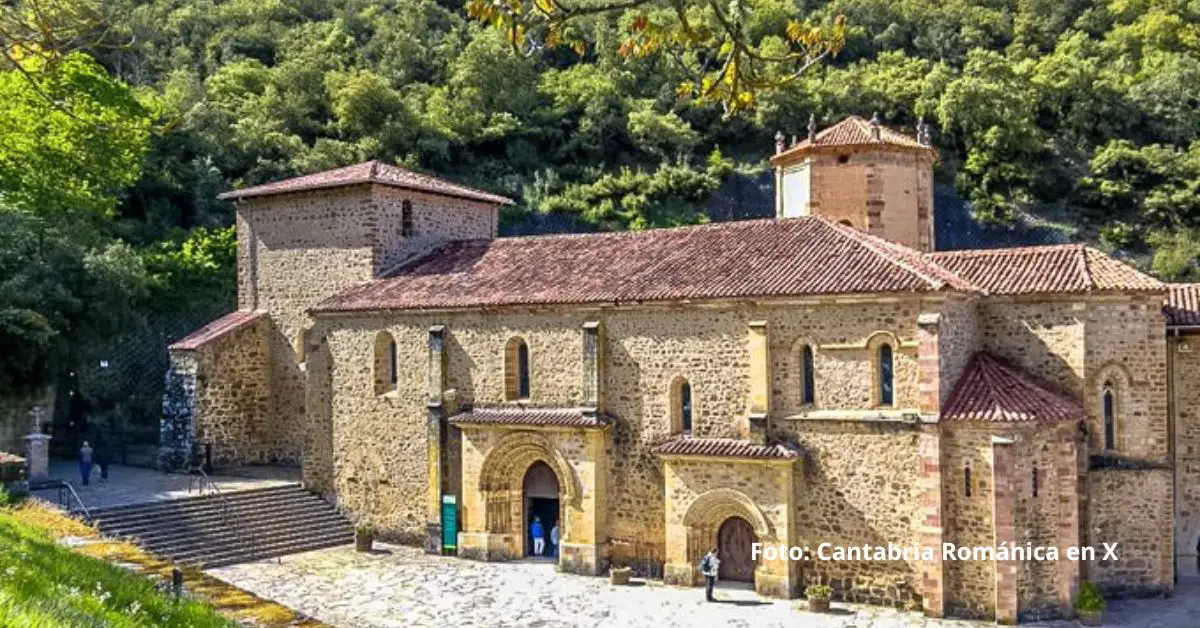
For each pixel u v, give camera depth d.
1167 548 28.59
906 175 36.59
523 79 85.06
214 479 38.28
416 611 26.58
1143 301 28.70
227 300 51.78
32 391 40.97
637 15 9.83
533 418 31.86
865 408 27.75
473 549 33.06
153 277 47.69
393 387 36.25
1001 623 25.33
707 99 10.02
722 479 28.84
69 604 9.71
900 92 88.06
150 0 86.62
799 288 28.44
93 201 48.53
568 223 75.44
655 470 30.75
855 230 32.50
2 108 44.69
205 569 31.02
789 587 27.81
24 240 40.97
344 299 37.38
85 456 36.81
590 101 84.50
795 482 28.45
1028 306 29.53
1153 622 25.80
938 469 26.19
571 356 32.28
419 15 93.25
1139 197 79.56
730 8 9.73
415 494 35.22
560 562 31.36
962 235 80.00
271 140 67.06
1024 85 86.62
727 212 78.56
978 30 101.38
